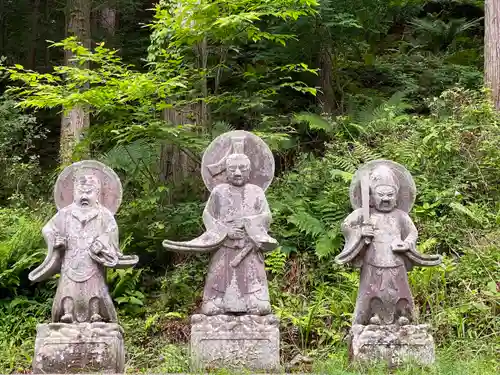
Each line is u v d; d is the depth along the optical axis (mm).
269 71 15727
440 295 11273
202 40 13234
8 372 10367
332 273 12438
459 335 10656
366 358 9000
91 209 9414
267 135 13141
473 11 21688
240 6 12992
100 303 9141
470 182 13625
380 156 13680
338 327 11273
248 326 9109
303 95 16781
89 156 14281
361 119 15305
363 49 18641
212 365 8984
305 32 15703
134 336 11477
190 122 13648
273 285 12117
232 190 9617
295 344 11102
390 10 19094
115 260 9203
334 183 13242
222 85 15789
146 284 12773
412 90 17422
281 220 13117
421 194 13141
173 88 13031
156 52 13062
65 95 12703
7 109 16156
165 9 13672
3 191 15398
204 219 9531
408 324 9180
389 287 9281
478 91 15906
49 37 20031
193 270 12625
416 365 8641
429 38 20422
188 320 11797
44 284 12469
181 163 13727
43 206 14289
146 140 13445
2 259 12109
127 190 14047
